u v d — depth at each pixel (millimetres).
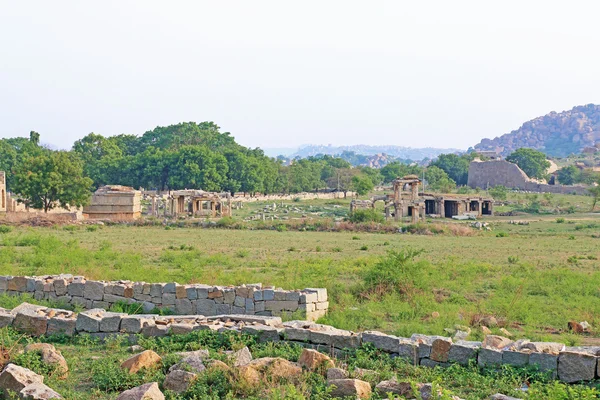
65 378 12875
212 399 11453
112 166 131375
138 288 20578
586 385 12141
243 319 16391
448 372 13109
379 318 19438
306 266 31516
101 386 12359
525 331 17969
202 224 70062
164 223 70375
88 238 51094
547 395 11281
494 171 173500
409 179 88750
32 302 20906
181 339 15336
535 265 36000
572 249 47656
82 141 151125
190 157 125625
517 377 12648
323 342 14688
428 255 41875
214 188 123625
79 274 26578
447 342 13680
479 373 13094
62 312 17547
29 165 81750
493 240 56938
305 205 119062
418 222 77875
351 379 11625
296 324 15570
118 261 32188
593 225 76500
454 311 20281
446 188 150125
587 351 13031
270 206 111812
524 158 191250
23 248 40625
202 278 26156
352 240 54719
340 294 22922
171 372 12250
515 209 109562
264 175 137250
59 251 34750
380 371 12961
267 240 52969
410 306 21203
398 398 10680
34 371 12797
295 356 13625
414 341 14148
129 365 13000
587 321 19359
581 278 28172
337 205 121438
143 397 10789
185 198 99250
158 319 16359
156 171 126750
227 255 39500
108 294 20844
